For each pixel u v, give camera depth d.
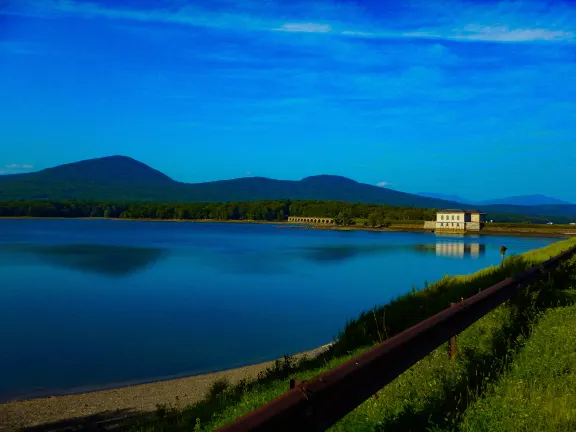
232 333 29.75
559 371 6.46
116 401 17.72
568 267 17.47
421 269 69.50
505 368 6.65
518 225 182.50
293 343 27.19
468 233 173.12
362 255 90.06
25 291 46.16
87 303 40.22
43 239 121.19
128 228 196.12
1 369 22.48
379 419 5.24
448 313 6.96
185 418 10.23
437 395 5.90
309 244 115.88
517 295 11.44
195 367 22.73
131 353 25.20
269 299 42.56
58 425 15.39
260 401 7.84
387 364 5.24
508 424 4.88
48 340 28.06
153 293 45.38
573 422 4.85
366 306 39.34
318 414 4.03
